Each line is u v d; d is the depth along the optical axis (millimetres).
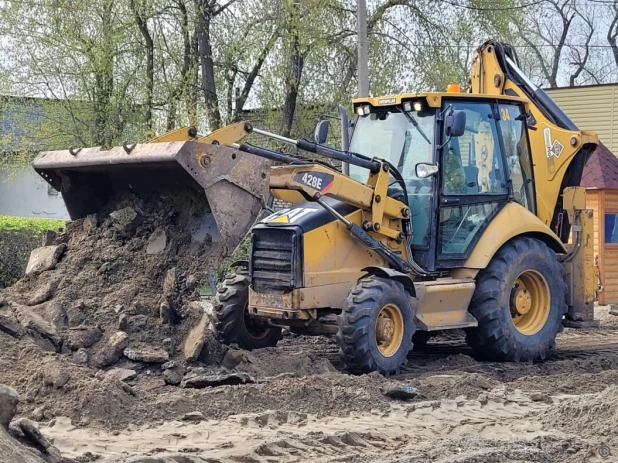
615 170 17609
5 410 4887
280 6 20391
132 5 20375
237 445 6094
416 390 7945
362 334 8500
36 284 8492
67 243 8844
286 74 20781
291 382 7699
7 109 21812
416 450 6133
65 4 20141
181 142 7637
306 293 8820
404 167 9648
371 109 9969
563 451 6281
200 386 7539
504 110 10352
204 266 8078
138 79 21078
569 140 10883
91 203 9023
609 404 7051
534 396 8008
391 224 9453
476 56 11734
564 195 11000
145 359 7703
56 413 6496
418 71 22312
